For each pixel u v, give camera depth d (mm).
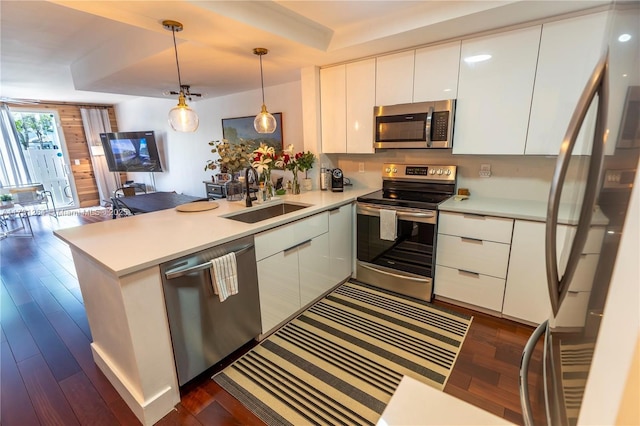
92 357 2090
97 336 1921
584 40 1896
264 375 1886
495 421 888
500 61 2186
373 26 2295
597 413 518
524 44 2082
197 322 1726
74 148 6953
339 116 3045
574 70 1956
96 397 1756
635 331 446
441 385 1787
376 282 2945
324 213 2598
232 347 1950
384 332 2271
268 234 2088
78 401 1732
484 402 1670
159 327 1566
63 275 3451
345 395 1735
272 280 2174
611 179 531
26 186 5598
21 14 2336
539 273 2152
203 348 1780
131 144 6410
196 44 2318
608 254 506
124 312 1440
